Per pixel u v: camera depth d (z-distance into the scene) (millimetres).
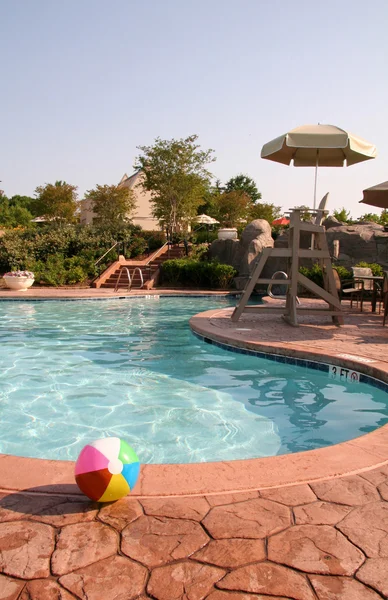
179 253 23516
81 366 6789
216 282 19844
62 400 5305
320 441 4172
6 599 1861
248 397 5398
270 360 6996
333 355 6238
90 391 5637
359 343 7125
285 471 2916
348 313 10742
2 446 4070
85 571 2016
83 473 2434
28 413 4895
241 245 20641
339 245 17391
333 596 1888
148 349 7871
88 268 21656
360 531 2309
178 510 2479
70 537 2242
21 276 17672
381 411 4934
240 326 8859
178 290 18703
